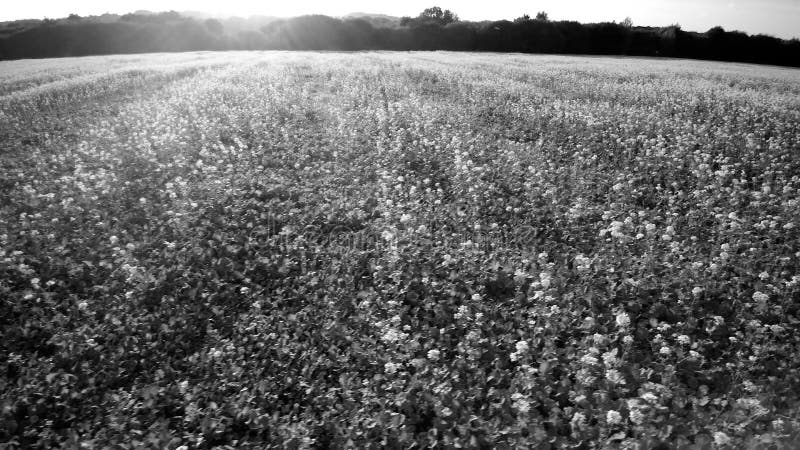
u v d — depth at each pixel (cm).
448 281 755
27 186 1106
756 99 1992
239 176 1179
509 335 625
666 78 2838
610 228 818
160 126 1709
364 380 580
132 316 708
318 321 693
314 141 1515
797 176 1108
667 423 471
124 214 1031
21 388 587
